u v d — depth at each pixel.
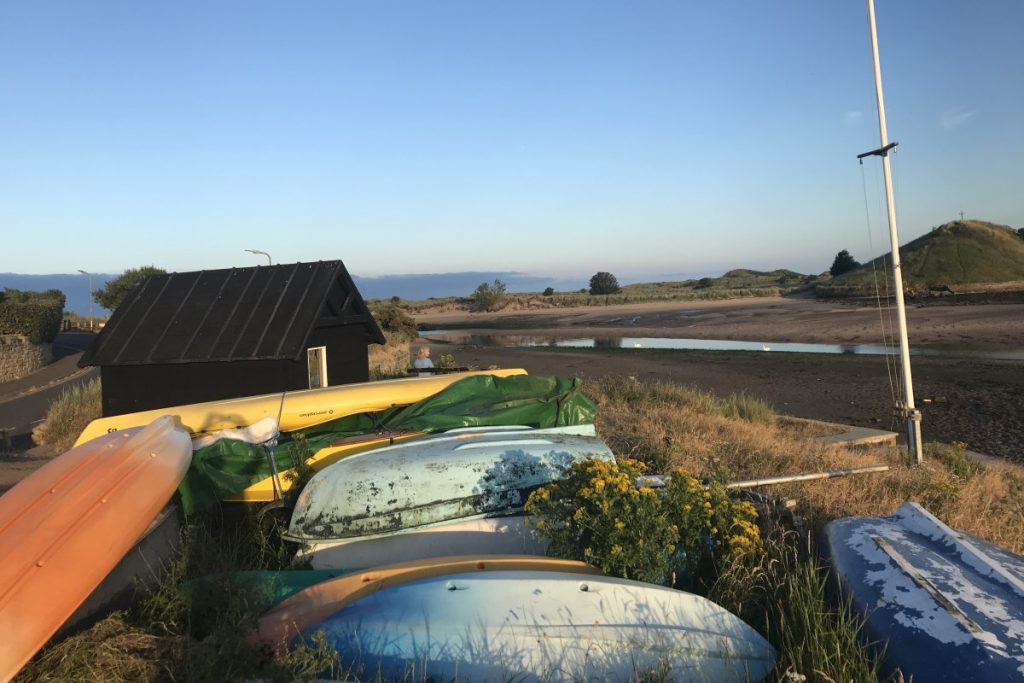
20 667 2.60
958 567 3.60
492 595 3.34
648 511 3.86
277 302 9.57
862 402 16.14
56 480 3.41
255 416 6.36
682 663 3.17
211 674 2.76
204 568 4.11
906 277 72.62
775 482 6.05
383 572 3.70
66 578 2.89
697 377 21.44
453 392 6.90
